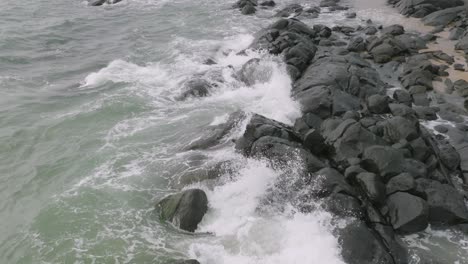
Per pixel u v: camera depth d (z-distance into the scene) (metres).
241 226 12.24
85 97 19.94
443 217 12.45
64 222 12.58
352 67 20.36
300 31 25.75
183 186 13.84
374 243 11.30
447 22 28.55
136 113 18.48
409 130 14.79
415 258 11.40
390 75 21.72
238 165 14.01
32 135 17.03
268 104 18.53
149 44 26.62
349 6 35.00
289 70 20.59
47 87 21.05
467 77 20.91
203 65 23.11
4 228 12.64
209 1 37.28
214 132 16.25
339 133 14.72
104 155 15.62
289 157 13.82
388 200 12.61
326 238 11.61
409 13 31.30
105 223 12.48
